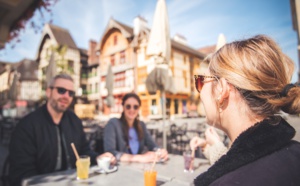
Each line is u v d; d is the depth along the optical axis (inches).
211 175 25.6
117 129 112.9
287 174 22.0
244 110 29.0
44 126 91.1
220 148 60.2
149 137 126.9
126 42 938.7
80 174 65.0
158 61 221.6
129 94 120.6
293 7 238.5
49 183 61.2
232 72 28.5
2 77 1430.9
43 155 89.1
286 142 24.9
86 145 108.0
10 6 145.8
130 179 64.2
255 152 23.7
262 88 26.8
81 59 1171.9
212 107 32.5
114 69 974.4
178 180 62.9
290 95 26.0
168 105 884.6
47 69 333.1
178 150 231.3
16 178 79.0
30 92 1173.1
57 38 1086.4
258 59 27.7
